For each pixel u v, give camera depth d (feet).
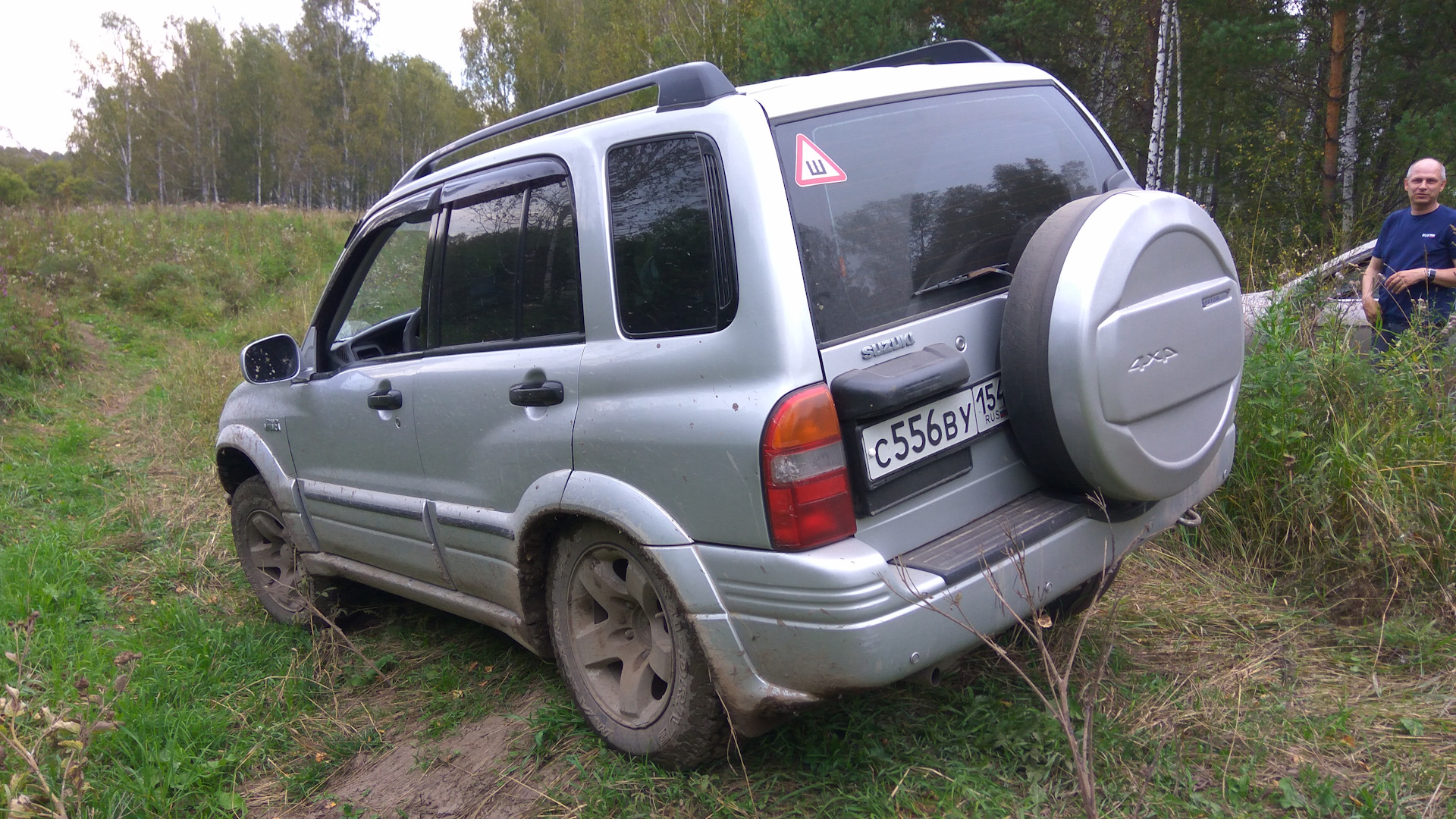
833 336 6.99
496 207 9.54
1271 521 11.80
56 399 29.35
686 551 7.48
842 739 8.49
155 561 16.34
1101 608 10.87
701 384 7.30
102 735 9.59
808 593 6.70
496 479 9.29
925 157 8.12
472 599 10.39
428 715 10.62
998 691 9.08
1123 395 7.15
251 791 9.59
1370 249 18.30
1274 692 8.98
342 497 11.64
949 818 7.30
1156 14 39.55
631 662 8.83
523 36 122.72
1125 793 7.47
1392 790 7.21
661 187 7.77
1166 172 42.39
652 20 73.67
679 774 8.35
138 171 184.75
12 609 13.46
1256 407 12.21
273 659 12.25
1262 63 35.94
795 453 6.70
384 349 13.03
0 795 7.90
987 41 39.01
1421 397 11.89
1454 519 10.48
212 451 23.35
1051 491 8.19
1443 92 35.19
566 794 8.52
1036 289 7.26
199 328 44.55
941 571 6.89
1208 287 7.95
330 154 174.29
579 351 8.34
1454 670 9.11
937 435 7.39
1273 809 7.30
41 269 46.09
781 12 41.55
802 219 7.14
